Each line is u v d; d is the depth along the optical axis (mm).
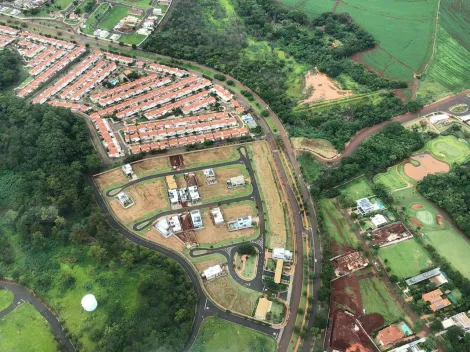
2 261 153250
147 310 139375
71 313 137625
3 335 134125
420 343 139250
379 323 147625
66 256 153500
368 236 172375
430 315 148500
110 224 173750
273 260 164625
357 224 178250
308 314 148750
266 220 178125
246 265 162875
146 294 142625
